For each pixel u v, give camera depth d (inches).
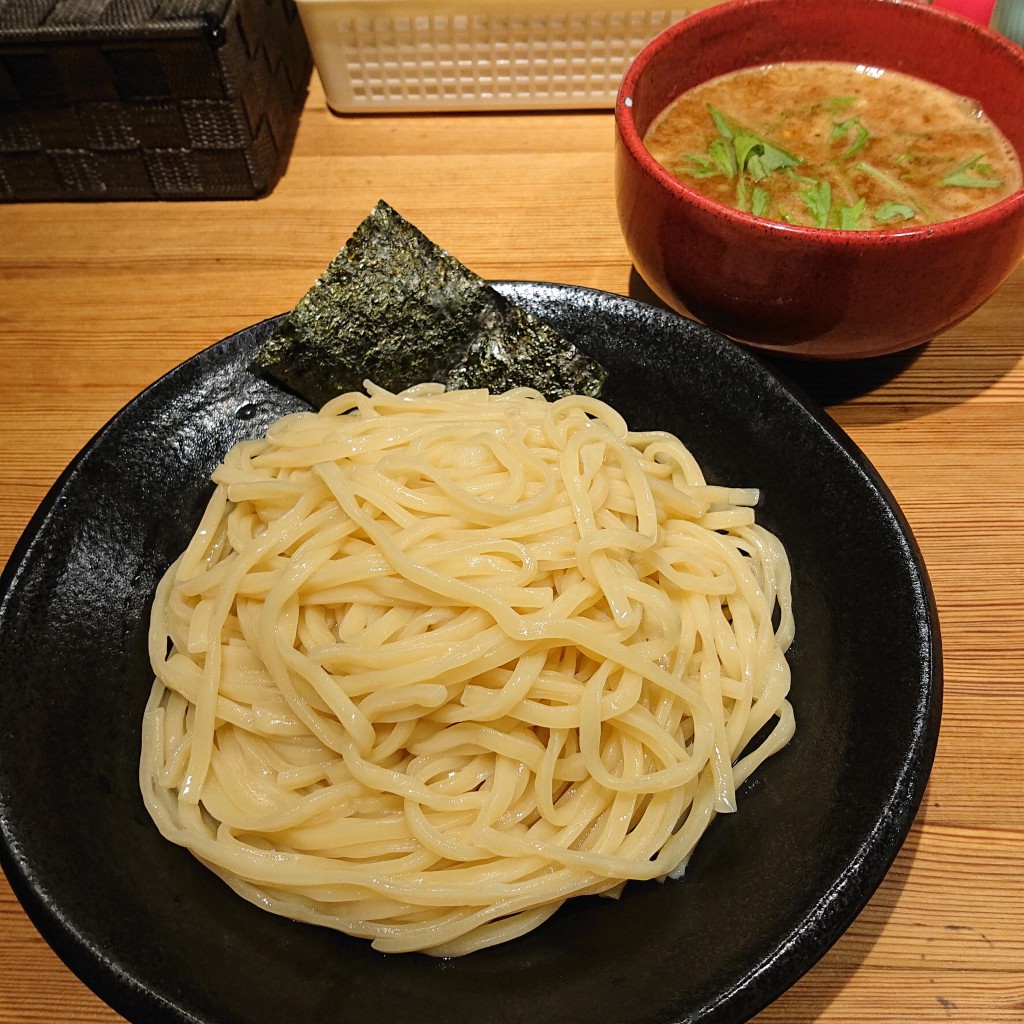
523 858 9.2
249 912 9.0
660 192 11.0
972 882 9.4
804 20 12.9
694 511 10.9
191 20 13.5
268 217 15.6
